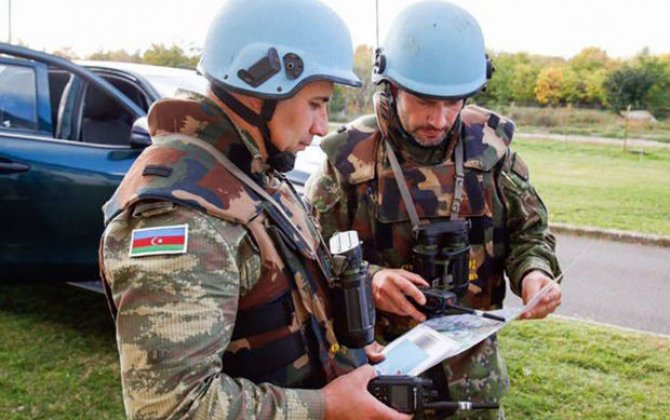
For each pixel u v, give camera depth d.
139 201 0.96
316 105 1.10
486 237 1.71
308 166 3.25
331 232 1.72
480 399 1.67
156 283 0.91
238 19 1.06
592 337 3.71
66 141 3.30
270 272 1.05
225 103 1.07
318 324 1.12
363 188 1.69
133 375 0.91
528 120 17.02
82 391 2.89
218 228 0.97
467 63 1.54
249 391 0.96
